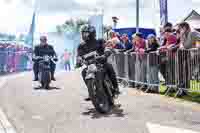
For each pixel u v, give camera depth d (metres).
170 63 9.57
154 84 10.17
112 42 12.66
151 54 10.27
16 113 7.64
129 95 9.81
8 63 21.64
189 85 9.02
